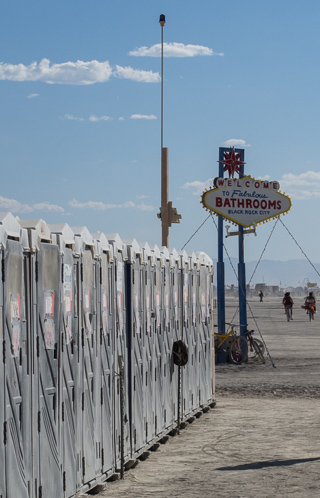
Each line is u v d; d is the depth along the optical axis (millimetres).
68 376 9258
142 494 10031
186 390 15633
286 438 13898
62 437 8984
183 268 15477
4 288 7449
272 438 13930
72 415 9352
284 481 10609
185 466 11758
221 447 13172
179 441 13844
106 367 10812
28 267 8125
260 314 72750
